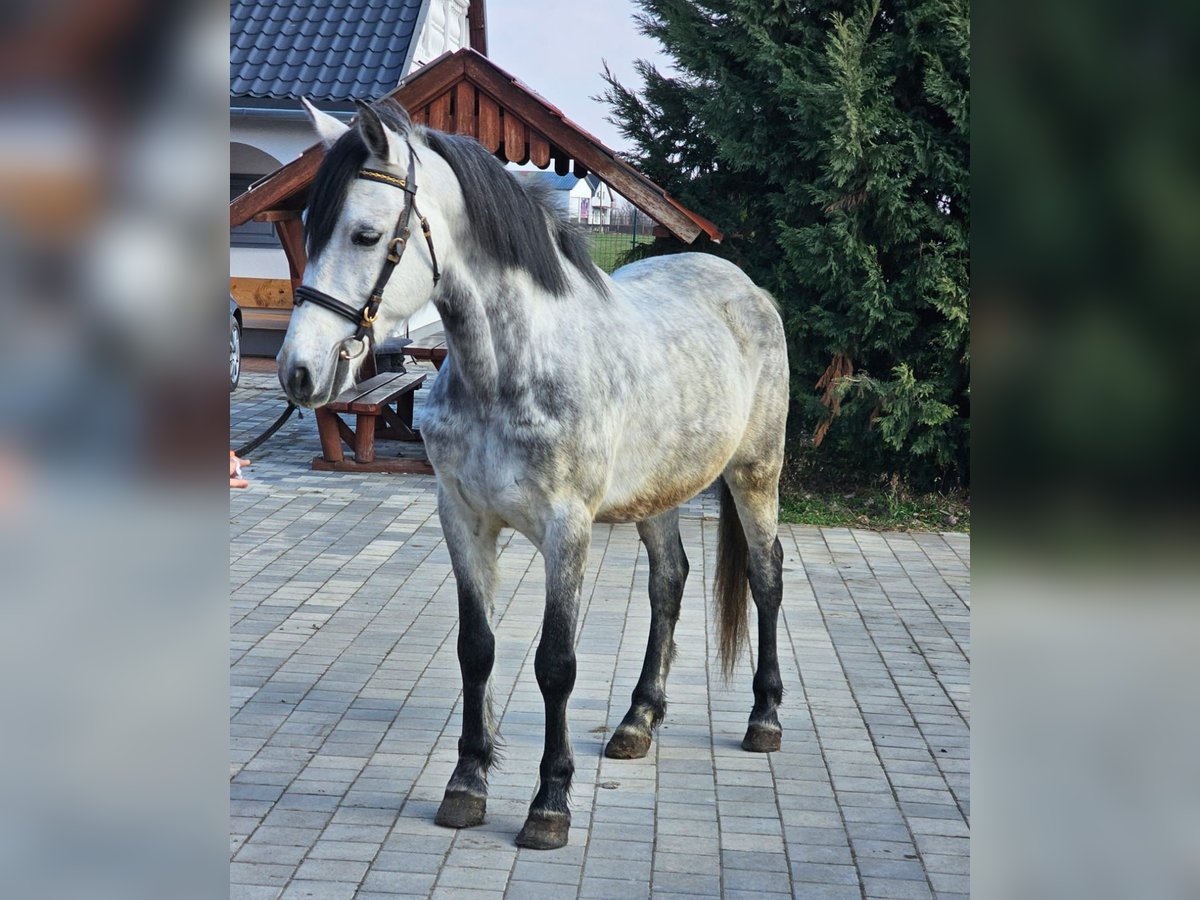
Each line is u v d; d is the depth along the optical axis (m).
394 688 4.51
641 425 3.50
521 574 6.27
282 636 5.11
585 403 3.21
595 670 4.80
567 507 3.22
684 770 3.84
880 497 8.41
